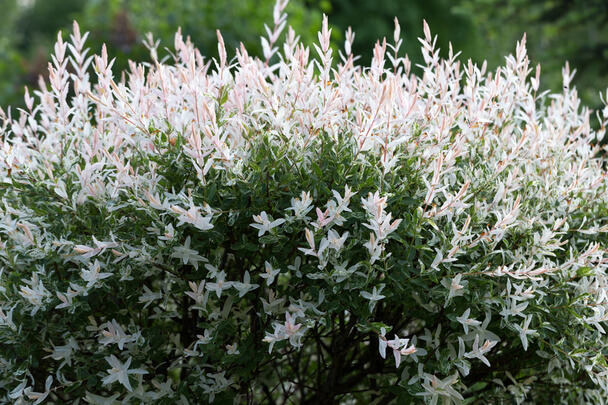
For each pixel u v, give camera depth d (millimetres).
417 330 2488
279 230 1881
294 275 2072
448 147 2137
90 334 2146
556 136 2314
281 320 2137
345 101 2102
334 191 1766
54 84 2127
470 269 1902
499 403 2500
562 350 1998
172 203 1840
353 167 1972
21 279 2012
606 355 2104
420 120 2135
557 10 7523
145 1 5938
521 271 1840
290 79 2074
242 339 2102
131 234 1965
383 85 1989
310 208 1829
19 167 2027
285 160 1968
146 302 2172
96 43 5594
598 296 2105
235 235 2100
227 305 2014
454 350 2021
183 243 2020
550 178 2230
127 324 2139
